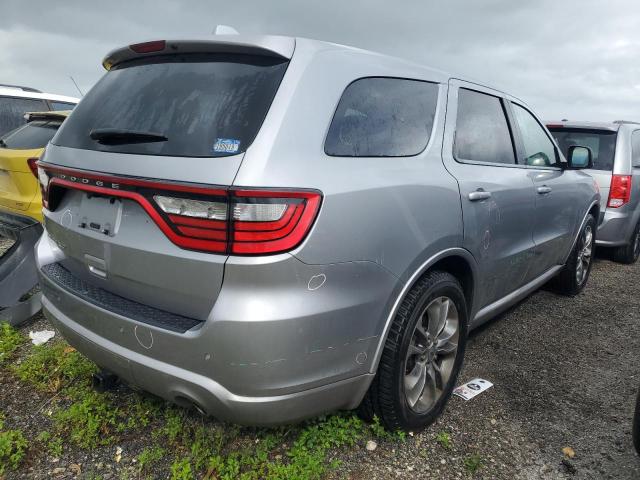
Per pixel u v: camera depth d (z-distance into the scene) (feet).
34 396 9.16
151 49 7.58
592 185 15.72
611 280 18.19
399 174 7.52
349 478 7.38
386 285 7.10
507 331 12.94
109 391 9.18
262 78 6.59
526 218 11.16
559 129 20.48
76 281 7.75
